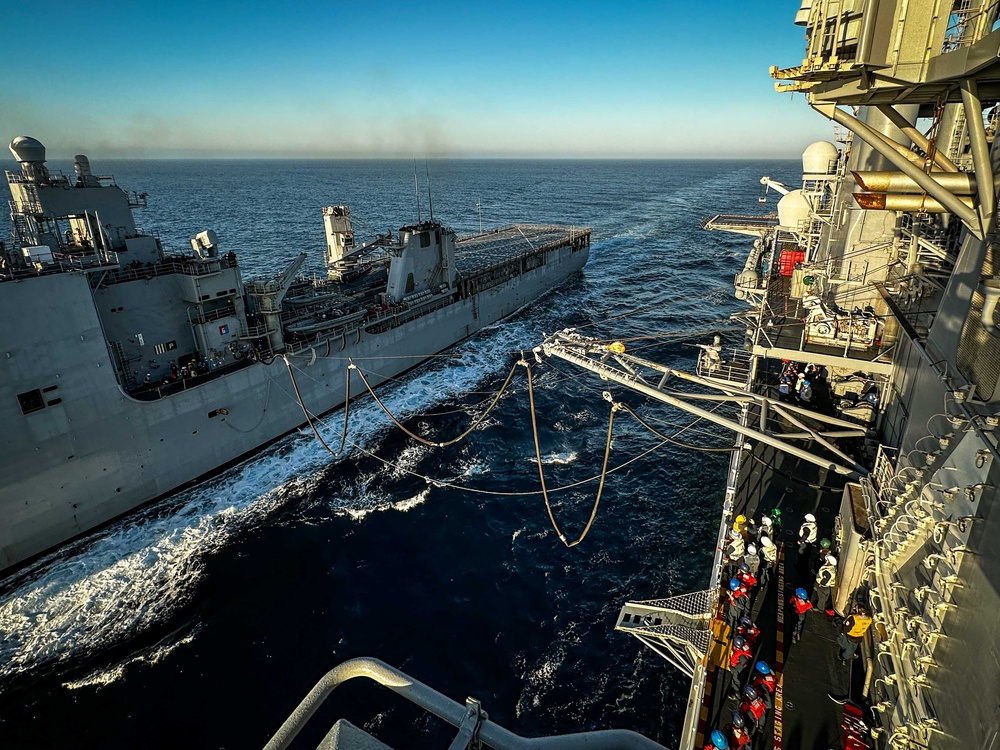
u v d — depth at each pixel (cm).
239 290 3775
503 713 2202
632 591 2731
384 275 5928
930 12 937
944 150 2384
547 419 4309
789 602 1858
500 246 7662
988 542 1036
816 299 2697
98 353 2989
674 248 10500
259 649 2475
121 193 3591
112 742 2114
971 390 1289
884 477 1789
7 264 2792
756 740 1467
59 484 2970
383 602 2708
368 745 360
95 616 2653
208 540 3123
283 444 4044
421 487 3544
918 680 1235
